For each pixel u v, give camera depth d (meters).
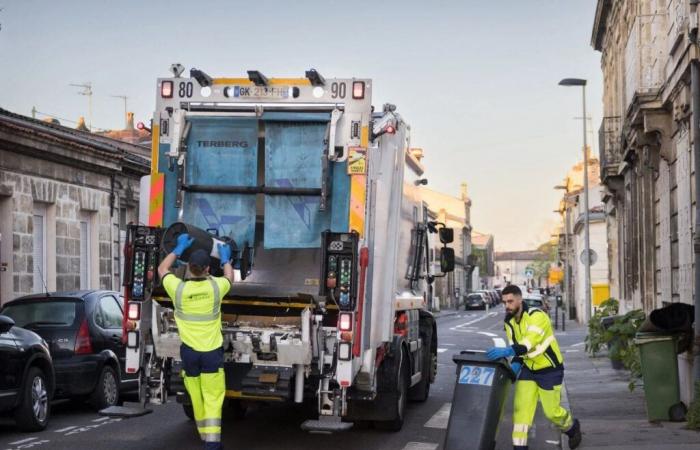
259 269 10.97
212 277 9.96
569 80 42.38
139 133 44.44
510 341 10.20
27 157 23.20
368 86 10.52
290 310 10.80
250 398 10.45
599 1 34.28
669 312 13.21
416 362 14.31
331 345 10.30
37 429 12.30
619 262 35.22
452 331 45.41
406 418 13.82
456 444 9.88
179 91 10.94
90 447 11.15
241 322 10.71
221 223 10.76
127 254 10.63
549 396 10.12
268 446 11.39
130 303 10.59
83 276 26.31
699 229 12.86
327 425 9.88
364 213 10.30
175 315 9.91
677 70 16.31
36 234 24.05
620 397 16.61
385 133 10.95
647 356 13.14
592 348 25.61
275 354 10.29
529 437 12.49
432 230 15.72
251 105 10.77
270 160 10.59
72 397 14.09
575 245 69.81
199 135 10.84
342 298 9.93
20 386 11.98
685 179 17.33
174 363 10.80
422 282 15.05
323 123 10.50
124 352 14.88
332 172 10.48
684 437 11.72
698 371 12.62
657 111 19.19
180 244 9.93
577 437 10.94
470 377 10.02
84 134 29.64
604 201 40.19
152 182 10.88
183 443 11.45
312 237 10.49
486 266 160.62
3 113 23.59
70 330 13.75
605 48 37.00
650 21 21.50
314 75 10.48
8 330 11.52
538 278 124.12
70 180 25.30
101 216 27.08
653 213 23.45
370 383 10.75
